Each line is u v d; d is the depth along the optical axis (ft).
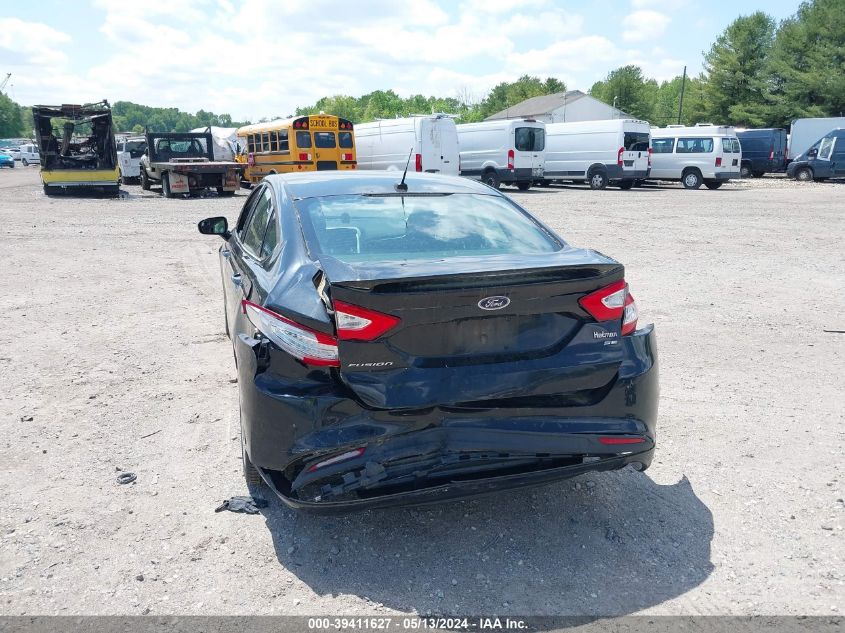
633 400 10.11
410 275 8.89
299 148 77.20
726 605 9.01
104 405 15.53
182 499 11.54
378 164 81.10
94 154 79.92
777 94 157.89
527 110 233.96
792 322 22.86
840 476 12.44
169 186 74.84
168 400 15.89
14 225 48.47
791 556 10.08
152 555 9.97
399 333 9.01
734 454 13.37
